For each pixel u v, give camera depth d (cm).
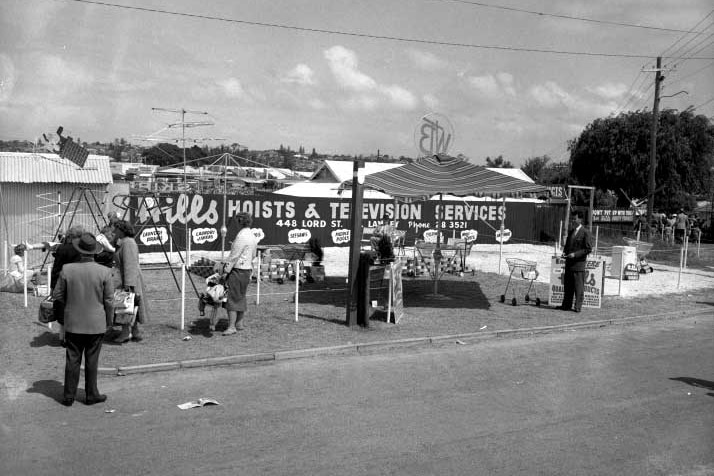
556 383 806
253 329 1038
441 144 1402
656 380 831
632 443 600
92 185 1728
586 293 1377
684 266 2322
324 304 1282
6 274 1306
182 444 574
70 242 842
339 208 2453
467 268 1877
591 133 4591
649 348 1034
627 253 1908
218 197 2177
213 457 546
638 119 4416
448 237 2775
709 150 4422
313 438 596
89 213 1733
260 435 601
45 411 653
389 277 1127
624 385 804
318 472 520
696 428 645
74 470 514
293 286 1520
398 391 756
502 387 783
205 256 2002
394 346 996
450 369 866
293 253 1691
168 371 819
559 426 644
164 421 634
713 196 4591
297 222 2375
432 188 1227
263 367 853
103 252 901
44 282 1315
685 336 1141
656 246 2992
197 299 1259
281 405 693
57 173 1691
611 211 3672
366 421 647
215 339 962
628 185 4447
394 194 1215
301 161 9075
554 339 1088
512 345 1031
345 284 1566
